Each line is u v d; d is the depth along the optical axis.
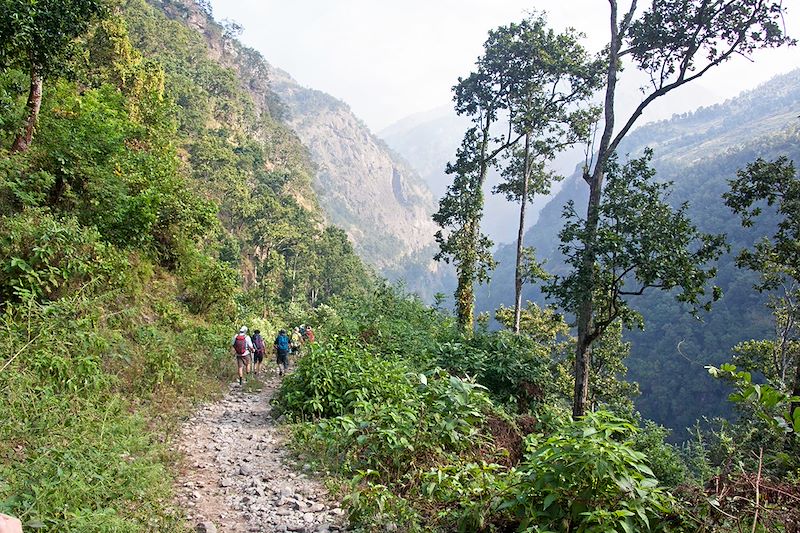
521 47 25.80
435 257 27.31
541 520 3.99
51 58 11.39
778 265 17.17
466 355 14.05
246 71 170.12
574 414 16.47
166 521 4.64
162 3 145.38
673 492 4.05
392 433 6.13
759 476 3.46
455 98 28.36
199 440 7.76
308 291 82.25
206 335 14.12
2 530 1.66
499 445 7.28
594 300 16.89
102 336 8.84
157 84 29.56
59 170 11.70
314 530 5.04
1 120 11.17
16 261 8.04
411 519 4.71
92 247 10.29
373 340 14.93
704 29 15.82
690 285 14.48
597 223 16.39
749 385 3.56
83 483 4.41
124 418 6.84
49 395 5.79
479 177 27.34
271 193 90.12
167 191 16.19
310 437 7.71
